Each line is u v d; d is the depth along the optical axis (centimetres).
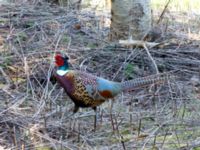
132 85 820
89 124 845
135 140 797
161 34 1212
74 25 1228
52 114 857
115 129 827
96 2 1589
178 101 938
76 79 799
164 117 877
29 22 1209
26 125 811
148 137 805
